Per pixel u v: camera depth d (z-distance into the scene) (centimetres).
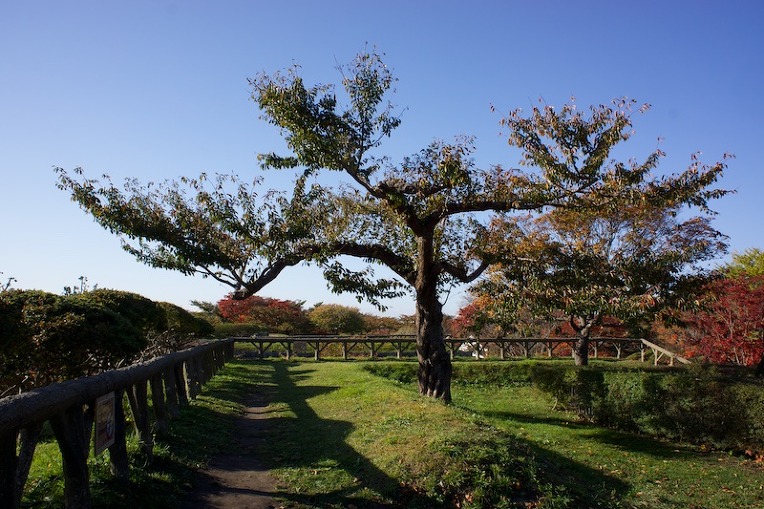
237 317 4491
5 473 378
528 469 723
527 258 1198
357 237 1252
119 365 856
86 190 984
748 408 1138
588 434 1327
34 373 797
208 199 1021
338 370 2108
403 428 897
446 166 1054
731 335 2119
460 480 673
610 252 1936
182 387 1116
